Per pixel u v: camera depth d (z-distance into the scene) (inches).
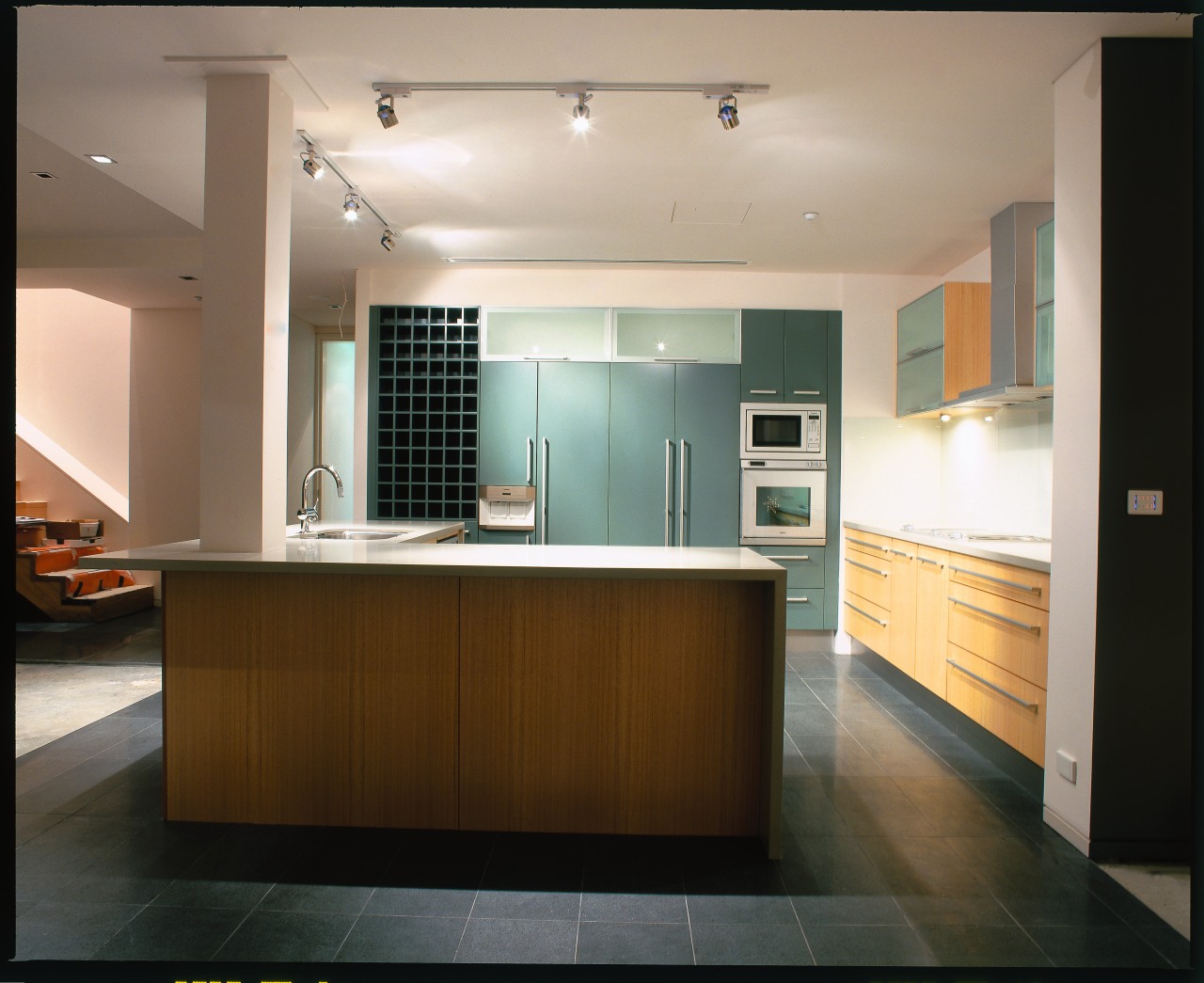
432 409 205.3
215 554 94.2
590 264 191.9
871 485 198.4
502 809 92.7
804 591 199.0
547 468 199.9
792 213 149.6
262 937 70.1
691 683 92.3
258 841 89.5
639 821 92.7
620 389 199.5
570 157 124.1
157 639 197.6
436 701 92.7
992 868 84.7
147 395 243.1
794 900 77.7
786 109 106.9
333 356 276.1
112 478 259.4
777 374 199.0
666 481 199.3
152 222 173.9
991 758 118.3
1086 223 89.4
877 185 134.6
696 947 69.5
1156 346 86.7
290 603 93.2
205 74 98.3
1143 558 86.4
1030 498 153.8
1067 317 93.0
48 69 96.7
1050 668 96.0
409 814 93.4
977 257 178.4
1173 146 87.3
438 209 149.8
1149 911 76.2
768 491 198.7
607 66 96.3
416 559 90.4
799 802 102.4
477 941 70.1
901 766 116.6
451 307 199.8
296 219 157.0
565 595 91.9
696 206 146.7
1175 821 86.7
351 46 92.0
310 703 93.5
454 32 88.9
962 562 125.6
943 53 91.7
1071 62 92.9
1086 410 88.7
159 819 95.2
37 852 86.4
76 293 258.7
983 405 162.6
